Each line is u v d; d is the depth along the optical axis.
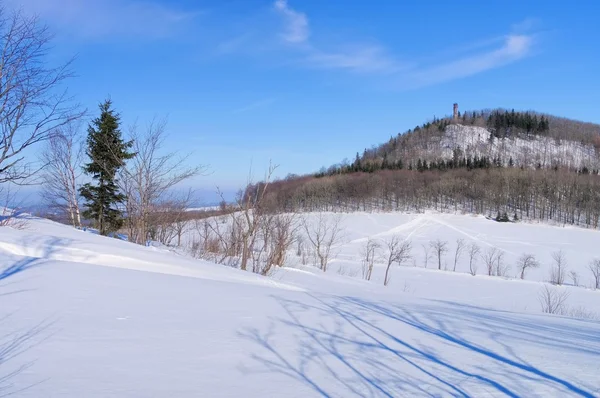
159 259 12.59
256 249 22.72
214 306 8.10
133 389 4.18
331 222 71.38
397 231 74.25
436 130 165.88
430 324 8.38
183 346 5.58
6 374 4.34
